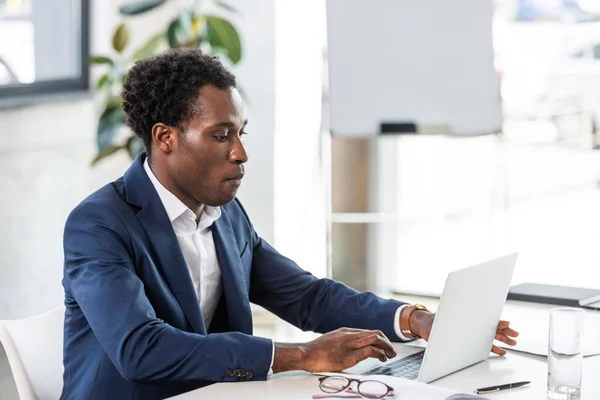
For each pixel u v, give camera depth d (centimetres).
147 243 155
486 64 365
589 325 177
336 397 127
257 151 407
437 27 363
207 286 168
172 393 148
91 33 402
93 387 149
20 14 395
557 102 510
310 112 407
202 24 358
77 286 147
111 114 346
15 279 372
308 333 385
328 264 414
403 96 369
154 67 156
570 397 125
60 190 383
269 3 399
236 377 136
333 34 372
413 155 417
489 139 438
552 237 477
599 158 519
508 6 496
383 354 143
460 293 140
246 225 184
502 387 137
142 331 139
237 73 402
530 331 172
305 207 412
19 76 394
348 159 412
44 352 162
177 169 157
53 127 379
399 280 417
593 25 493
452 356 145
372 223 415
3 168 366
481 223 437
